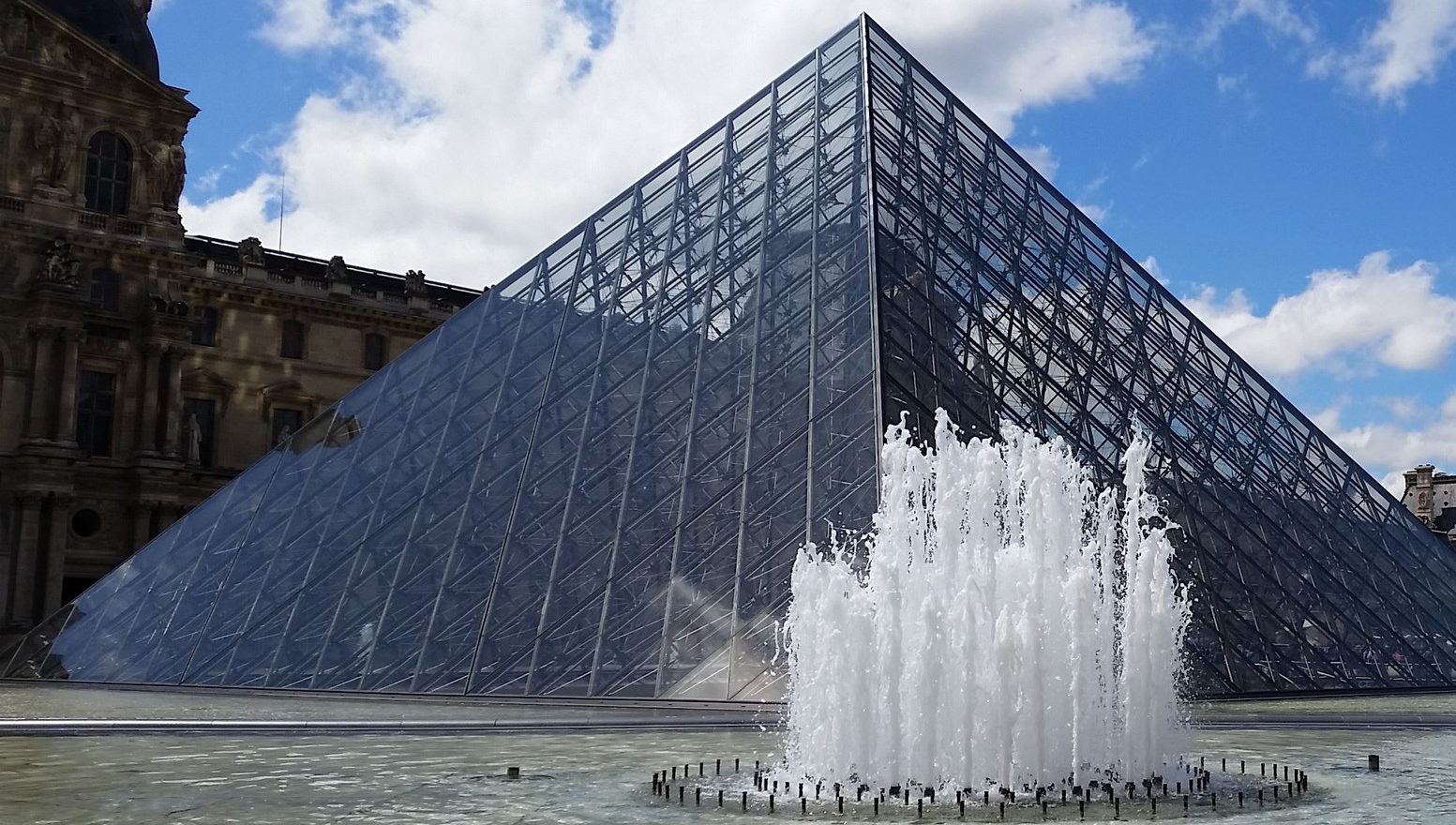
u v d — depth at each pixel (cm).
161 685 4838
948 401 4575
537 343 5550
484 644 4378
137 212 10044
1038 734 2573
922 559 2873
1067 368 5128
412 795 2348
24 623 9200
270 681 4631
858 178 5400
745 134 6212
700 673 3978
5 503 9344
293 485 5494
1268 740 3366
